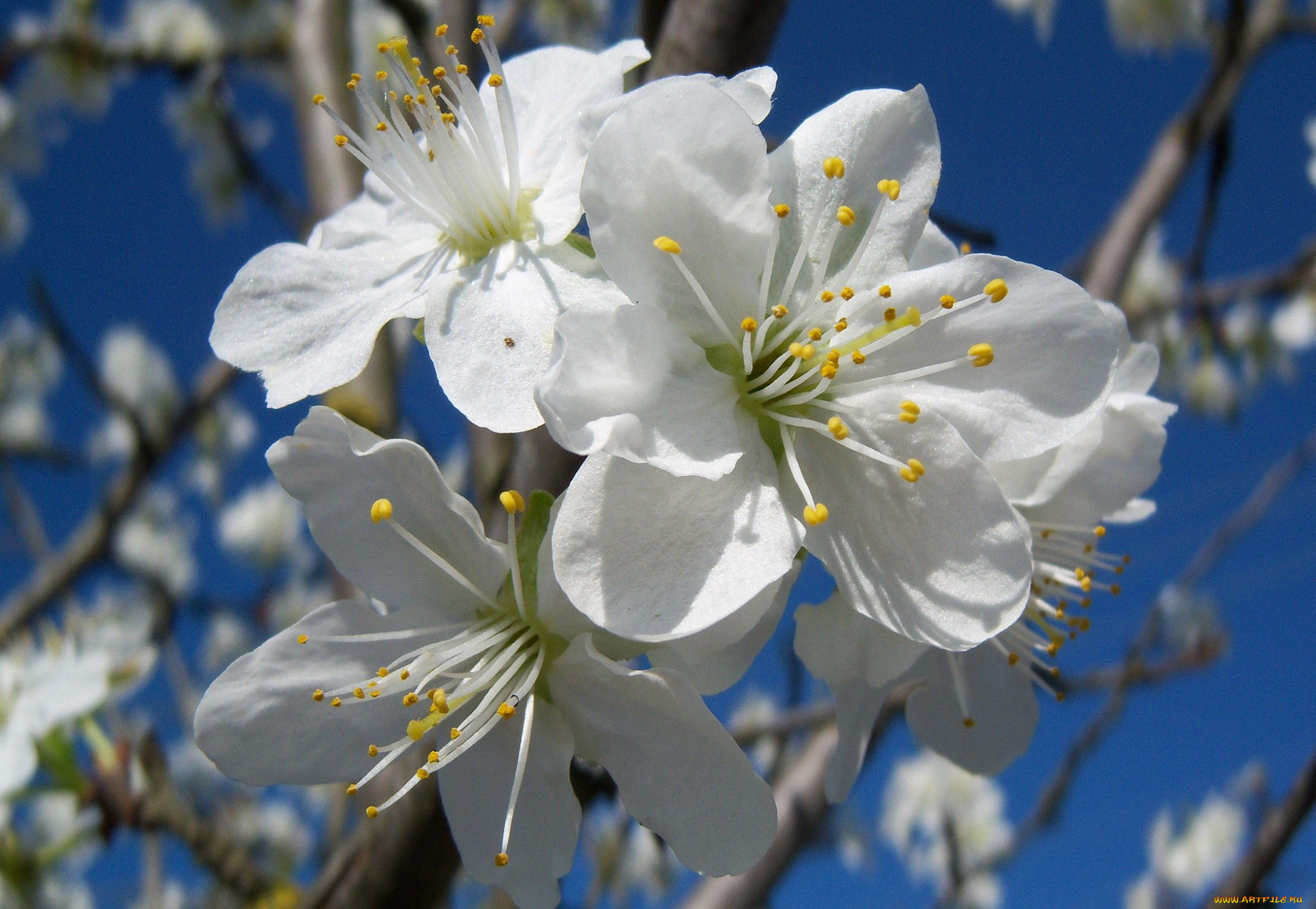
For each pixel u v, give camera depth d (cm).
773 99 8
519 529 8
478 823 8
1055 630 9
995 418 8
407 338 14
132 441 19
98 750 11
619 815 12
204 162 24
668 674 7
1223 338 20
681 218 7
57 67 23
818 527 8
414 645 8
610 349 7
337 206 12
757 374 8
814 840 17
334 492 8
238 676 8
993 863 15
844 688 8
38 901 12
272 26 23
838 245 8
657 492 7
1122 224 15
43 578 18
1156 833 26
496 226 8
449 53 9
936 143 8
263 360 8
